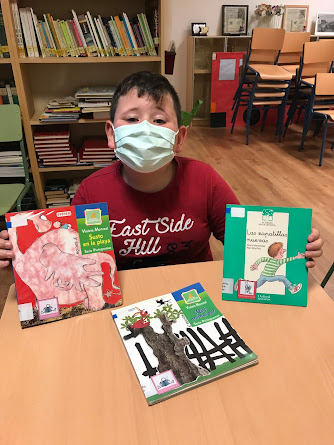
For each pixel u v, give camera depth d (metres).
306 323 0.82
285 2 5.24
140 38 2.44
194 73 5.14
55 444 0.58
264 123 5.34
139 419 0.61
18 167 2.51
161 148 0.97
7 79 2.65
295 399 0.65
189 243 1.17
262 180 3.54
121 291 0.92
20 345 0.77
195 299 0.88
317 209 2.99
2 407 0.64
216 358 0.72
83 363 0.72
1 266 0.84
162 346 0.75
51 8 2.49
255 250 0.88
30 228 0.82
